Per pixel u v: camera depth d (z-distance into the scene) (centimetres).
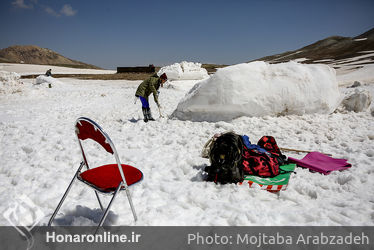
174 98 1758
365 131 675
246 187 368
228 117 798
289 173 417
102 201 335
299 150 537
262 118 791
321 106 827
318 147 572
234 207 310
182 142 617
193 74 2555
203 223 286
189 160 483
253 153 438
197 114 840
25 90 1817
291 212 298
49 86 2589
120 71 6188
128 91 2273
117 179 274
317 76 839
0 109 1258
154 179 414
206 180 403
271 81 798
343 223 279
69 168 457
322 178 398
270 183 382
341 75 3266
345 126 735
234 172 377
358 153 503
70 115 1126
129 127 827
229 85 784
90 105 1481
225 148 375
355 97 925
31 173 435
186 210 316
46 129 787
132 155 521
